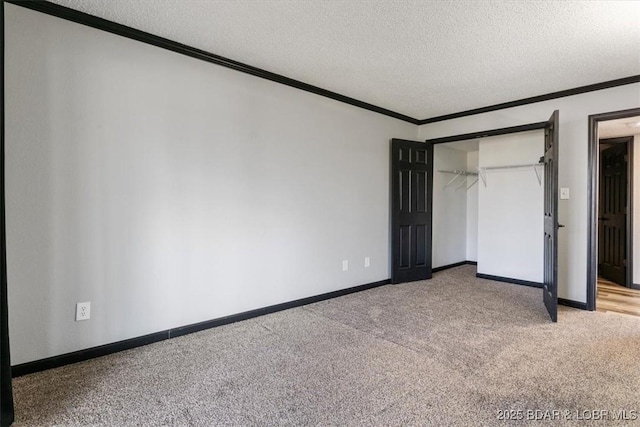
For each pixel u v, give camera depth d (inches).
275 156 127.0
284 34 96.1
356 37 97.3
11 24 77.9
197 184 107.6
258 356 91.8
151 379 79.7
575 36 94.8
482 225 189.2
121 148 93.5
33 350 82.1
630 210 173.3
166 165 101.3
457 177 226.1
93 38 88.7
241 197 117.9
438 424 64.1
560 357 91.0
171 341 101.3
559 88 136.9
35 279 82.0
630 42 98.0
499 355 92.3
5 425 61.8
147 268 98.7
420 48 103.3
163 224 101.2
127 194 94.7
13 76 78.4
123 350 94.6
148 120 97.9
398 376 81.4
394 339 103.3
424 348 96.9
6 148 77.9
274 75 123.9
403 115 177.2
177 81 103.0
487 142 187.6
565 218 138.9
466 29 91.8
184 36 97.9
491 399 71.9
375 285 167.8
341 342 101.0
